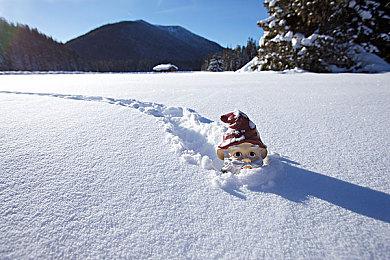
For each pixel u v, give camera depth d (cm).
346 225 108
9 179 130
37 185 128
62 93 410
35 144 174
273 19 1255
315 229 105
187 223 108
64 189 127
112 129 214
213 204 122
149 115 261
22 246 91
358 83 552
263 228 106
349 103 342
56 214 109
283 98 392
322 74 859
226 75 938
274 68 1242
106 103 307
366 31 988
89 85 569
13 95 355
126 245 95
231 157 164
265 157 172
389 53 983
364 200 125
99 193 126
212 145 207
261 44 1362
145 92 447
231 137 165
